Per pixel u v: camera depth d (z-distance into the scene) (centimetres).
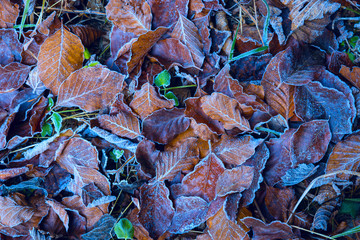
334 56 71
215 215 69
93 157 71
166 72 71
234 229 69
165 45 71
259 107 70
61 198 71
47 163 71
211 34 72
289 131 70
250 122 70
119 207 72
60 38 70
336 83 70
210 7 72
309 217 71
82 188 70
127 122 70
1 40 71
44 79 70
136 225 70
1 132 70
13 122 71
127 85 72
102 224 70
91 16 74
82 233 70
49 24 71
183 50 71
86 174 71
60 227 71
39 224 70
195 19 72
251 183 70
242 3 73
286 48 71
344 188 71
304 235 70
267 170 71
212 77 72
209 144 70
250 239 70
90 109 71
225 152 70
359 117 71
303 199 72
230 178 69
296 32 71
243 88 71
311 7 71
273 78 70
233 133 70
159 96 70
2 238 70
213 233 69
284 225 68
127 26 71
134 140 71
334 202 71
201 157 70
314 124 69
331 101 70
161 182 70
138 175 71
